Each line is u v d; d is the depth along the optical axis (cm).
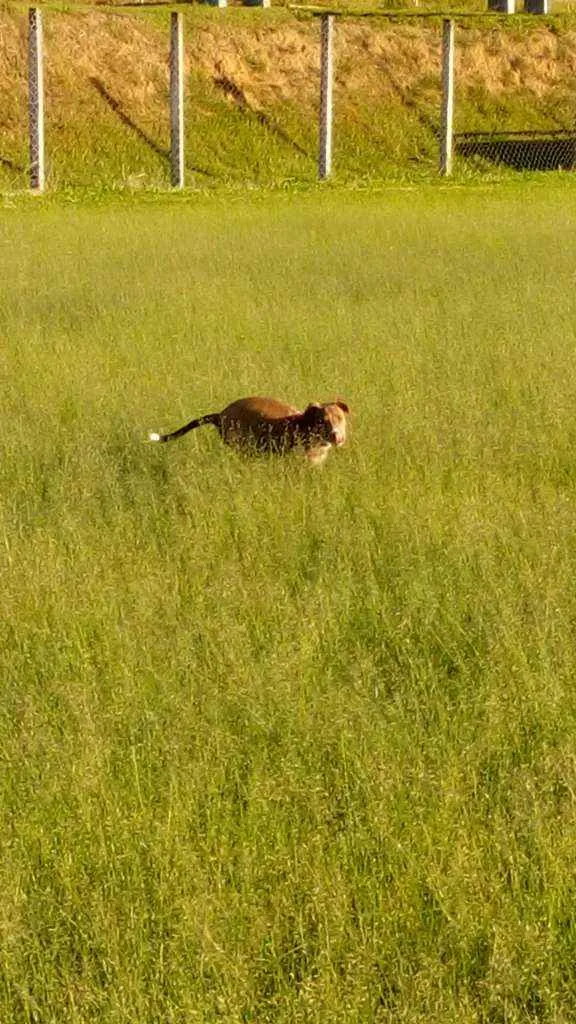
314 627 743
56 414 1230
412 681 693
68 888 524
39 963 492
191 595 813
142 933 502
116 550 893
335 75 4341
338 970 490
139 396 1290
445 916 505
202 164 3881
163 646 724
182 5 4434
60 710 664
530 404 1244
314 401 1248
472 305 1767
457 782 588
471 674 709
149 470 1081
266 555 871
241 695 661
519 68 4584
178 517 949
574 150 4284
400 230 2684
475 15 4762
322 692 683
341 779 605
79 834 554
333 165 4009
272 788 582
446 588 805
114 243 2477
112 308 1769
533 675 680
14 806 583
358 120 4212
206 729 636
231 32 4316
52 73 3962
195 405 1262
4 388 1338
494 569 830
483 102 4447
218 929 500
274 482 1024
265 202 3359
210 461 1105
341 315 1692
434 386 1302
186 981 477
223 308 1761
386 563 867
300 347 1509
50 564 844
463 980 486
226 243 2472
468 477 1041
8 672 710
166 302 1808
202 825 571
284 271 2102
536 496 1011
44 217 2978
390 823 559
